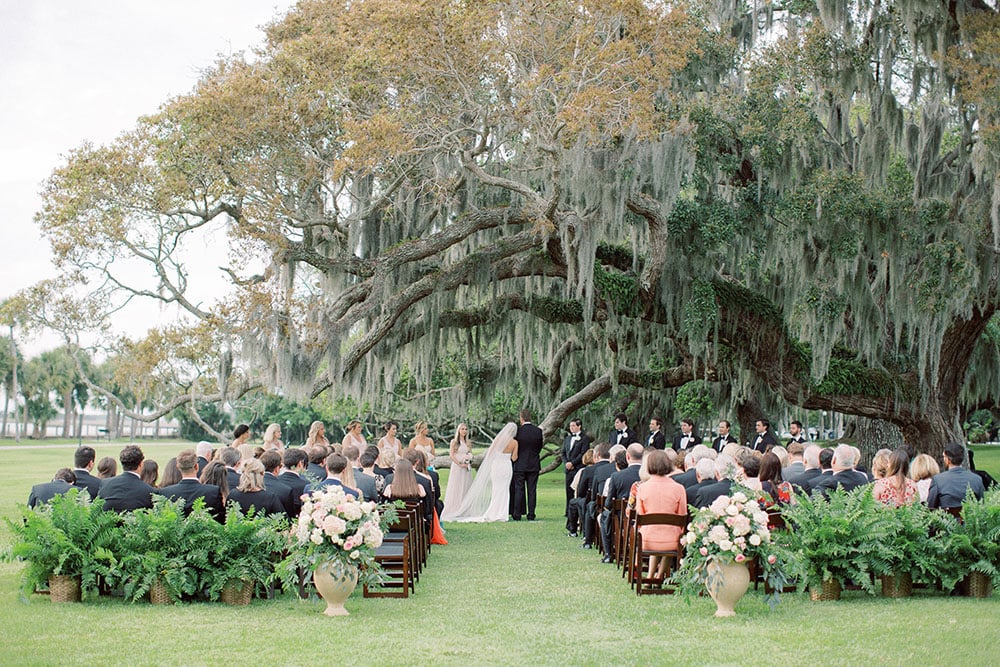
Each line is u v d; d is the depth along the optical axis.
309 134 18.89
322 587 8.61
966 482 10.20
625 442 18.47
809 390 22.16
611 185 18.28
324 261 19.45
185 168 19.23
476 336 23.92
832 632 7.82
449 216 21.69
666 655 7.08
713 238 19.58
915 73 21.25
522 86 16.86
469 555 13.37
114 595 9.49
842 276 19.58
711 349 22.72
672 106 19.41
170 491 9.70
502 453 19.48
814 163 21.00
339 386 20.05
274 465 10.94
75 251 19.20
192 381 19.14
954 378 23.08
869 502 9.48
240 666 6.71
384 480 13.32
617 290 21.12
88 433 144.25
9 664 6.71
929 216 19.84
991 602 9.20
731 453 12.31
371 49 17.70
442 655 7.07
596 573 11.47
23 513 9.08
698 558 8.66
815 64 20.39
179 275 20.17
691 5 20.66
